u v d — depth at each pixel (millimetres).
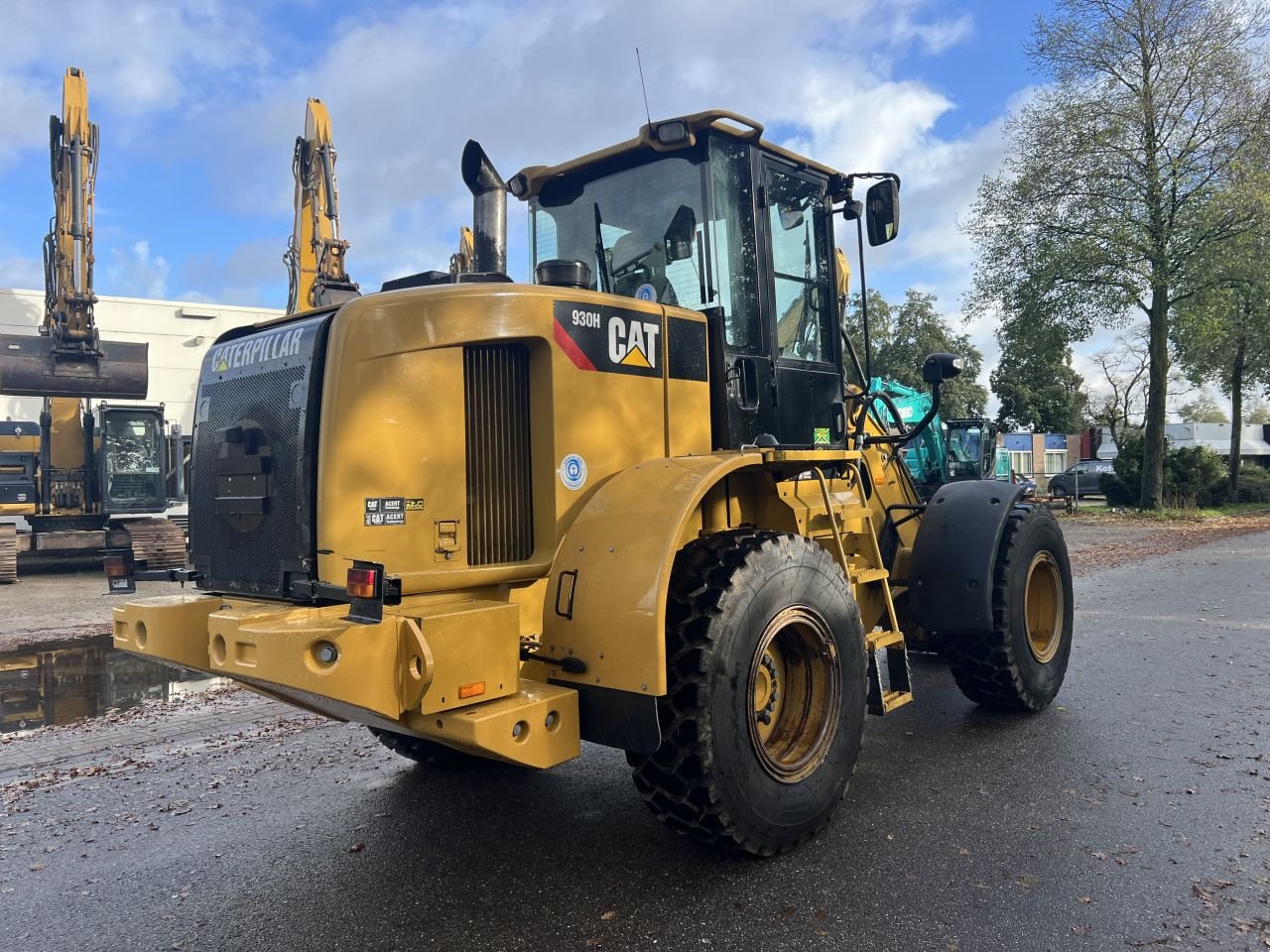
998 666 4910
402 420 3037
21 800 4227
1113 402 43031
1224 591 10039
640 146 3959
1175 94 21094
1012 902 2957
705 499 3729
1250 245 21250
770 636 3264
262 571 3223
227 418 3414
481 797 4094
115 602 11938
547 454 3303
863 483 4996
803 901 2994
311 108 15398
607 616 3023
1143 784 4020
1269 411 70562
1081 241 21641
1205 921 2811
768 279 4109
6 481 17406
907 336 38312
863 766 4359
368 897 3123
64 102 16125
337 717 3234
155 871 3400
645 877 3217
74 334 16078
